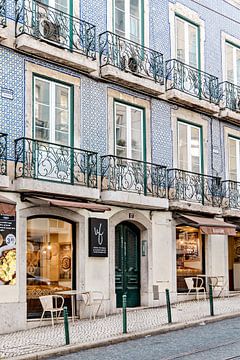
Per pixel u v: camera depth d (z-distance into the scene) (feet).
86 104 44.09
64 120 42.78
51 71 41.88
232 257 61.41
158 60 49.44
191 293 51.85
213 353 28.78
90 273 43.16
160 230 49.11
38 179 38.99
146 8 50.11
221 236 55.62
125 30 48.14
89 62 43.29
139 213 47.52
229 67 58.95
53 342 32.71
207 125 55.11
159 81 49.03
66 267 42.47
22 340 33.68
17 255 38.52
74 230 43.14
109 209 41.37
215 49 57.26
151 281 47.85
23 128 39.75
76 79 43.52
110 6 46.93
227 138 57.57
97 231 43.70
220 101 56.18
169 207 49.14
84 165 42.57
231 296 55.21
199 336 34.40
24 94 40.06
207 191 53.16
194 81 52.95
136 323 38.86
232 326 38.14
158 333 36.06
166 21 51.96
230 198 55.83
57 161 40.86
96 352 30.76
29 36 39.47
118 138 46.50
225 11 59.06
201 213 52.80
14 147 39.01
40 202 39.37
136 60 47.19
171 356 28.37
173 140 51.16
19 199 38.93
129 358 28.43
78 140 43.16
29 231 40.34
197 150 53.88
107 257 44.45
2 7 38.73
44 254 41.11
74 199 41.98
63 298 39.78
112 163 44.52
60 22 42.04
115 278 46.29
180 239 51.83
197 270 53.31
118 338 33.65
